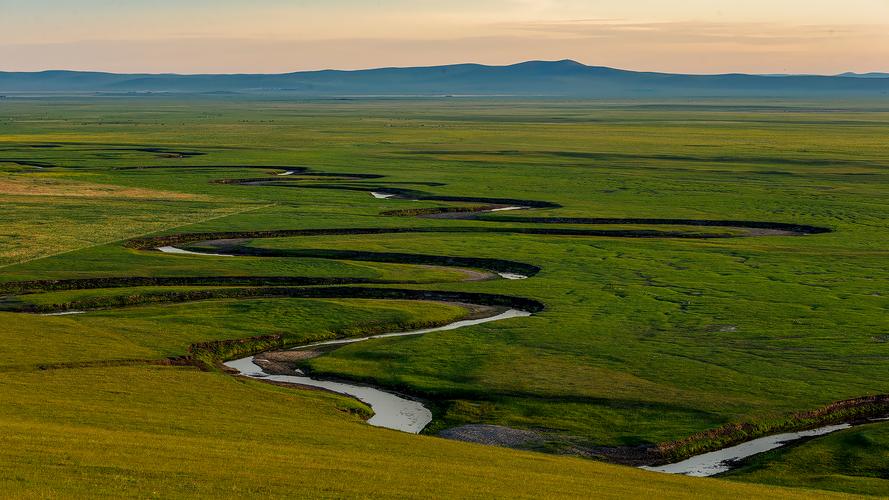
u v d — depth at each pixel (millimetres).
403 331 76688
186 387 56031
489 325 75562
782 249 112500
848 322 76312
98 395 51969
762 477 44812
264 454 38656
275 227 123375
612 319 77812
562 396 57875
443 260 106125
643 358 66000
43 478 31375
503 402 57000
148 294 85125
